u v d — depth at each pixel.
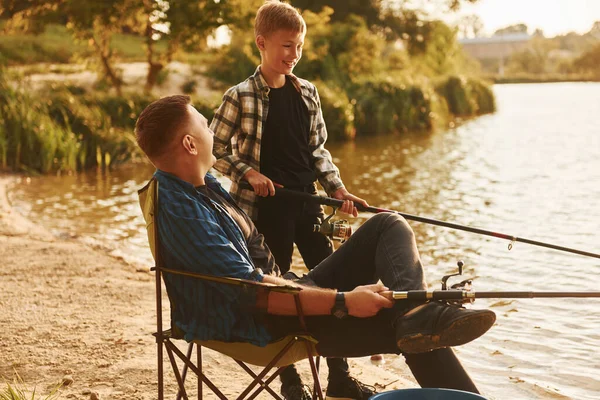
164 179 2.45
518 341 4.31
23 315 4.59
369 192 10.00
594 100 31.83
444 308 2.30
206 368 3.76
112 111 15.06
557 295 2.26
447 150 15.01
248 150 3.43
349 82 21.78
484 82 27.12
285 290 2.30
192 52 19.73
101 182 11.30
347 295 2.34
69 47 26.61
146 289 5.18
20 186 10.78
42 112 13.48
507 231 7.34
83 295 5.02
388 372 3.78
